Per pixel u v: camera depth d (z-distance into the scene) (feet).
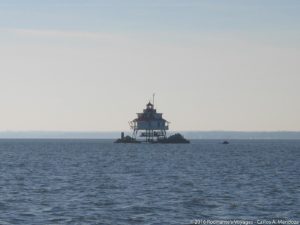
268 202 379.14
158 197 403.75
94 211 342.03
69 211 341.62
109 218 319.88
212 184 498.28
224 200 388.57
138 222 309.42
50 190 446.19
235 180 539.29
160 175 597.11
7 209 348.18
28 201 382.01
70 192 432.66
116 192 433.07
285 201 384.06
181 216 327.26
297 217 325.42
